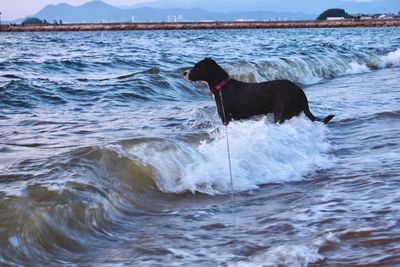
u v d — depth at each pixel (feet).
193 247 14.16
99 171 18.17
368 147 25.09
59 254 13.70
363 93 43.24
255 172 20.75
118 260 13.41
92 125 29.76
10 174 17.76
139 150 20.10
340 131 28.68
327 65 61.93
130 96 41.37
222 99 28.48
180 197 18.72
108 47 112.27
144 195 18.19
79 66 62.34
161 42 139.13
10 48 106.83
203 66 28.50
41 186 16.10
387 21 418.10
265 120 27.76
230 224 15.96
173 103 39.99
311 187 19.54
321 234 14.40
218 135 24.39
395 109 34.17
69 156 19.07
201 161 20.76
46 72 57.31
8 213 14.25
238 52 89.35
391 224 14.96
